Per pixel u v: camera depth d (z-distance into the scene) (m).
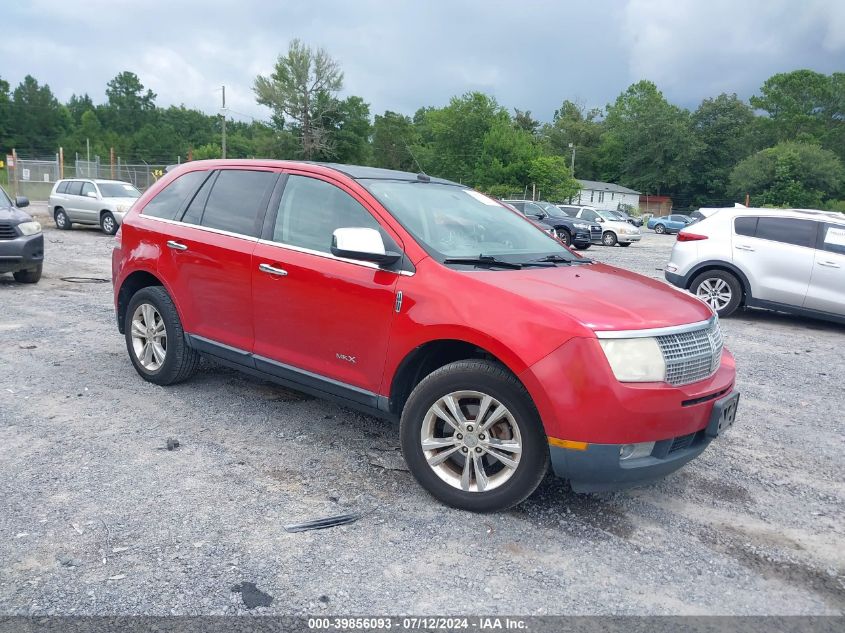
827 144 101.19
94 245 17.19
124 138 108.25
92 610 2.67
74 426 4.61
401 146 95.50
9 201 10.88
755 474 4.35
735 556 3.32
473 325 3.46
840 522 3.73
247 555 3.11
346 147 71.38
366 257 3.78
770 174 82.12
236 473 3.98
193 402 5.17
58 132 107.06
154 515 3.44
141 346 5.59
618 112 121.31
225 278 4.72
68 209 21.17
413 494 3.81
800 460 4.62
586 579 3.04
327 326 4.13
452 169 83.06
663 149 96.69
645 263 20.14
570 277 3.90
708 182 97.06
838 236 9.54
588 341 3.23
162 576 2.92
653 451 3.38
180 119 127.94
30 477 3.81
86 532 3.25
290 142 69.69
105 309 8.84
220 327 4.84
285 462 4.16
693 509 3.80
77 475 3.86
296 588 2.87
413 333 3.70
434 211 4.36
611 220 29.84
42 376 5.72
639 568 3.16
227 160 5.17
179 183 5.42
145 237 5.37
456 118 81.38
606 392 3.20
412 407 3.72
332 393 4.21
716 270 10.26
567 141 117.94
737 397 3.75
